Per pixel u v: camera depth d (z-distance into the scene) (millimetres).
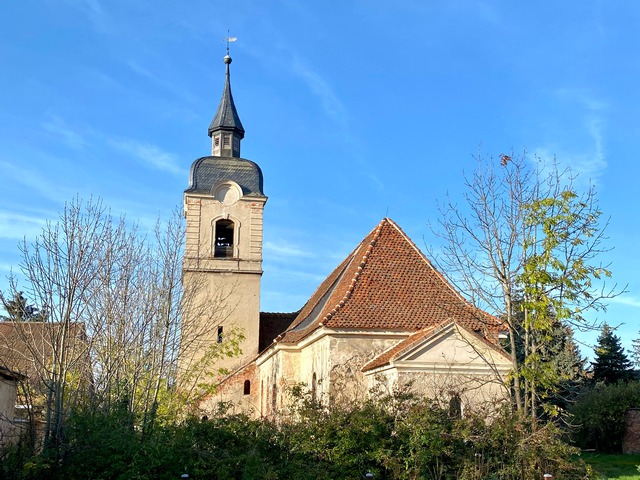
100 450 15961
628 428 34750
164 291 25000
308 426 17375
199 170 40594
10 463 15680
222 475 15586
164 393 25984
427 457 16266
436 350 21891
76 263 19203
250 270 39656
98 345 22297
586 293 18469
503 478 16516
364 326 24391
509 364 21875
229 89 42969
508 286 19500
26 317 19266
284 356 29859
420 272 27375
